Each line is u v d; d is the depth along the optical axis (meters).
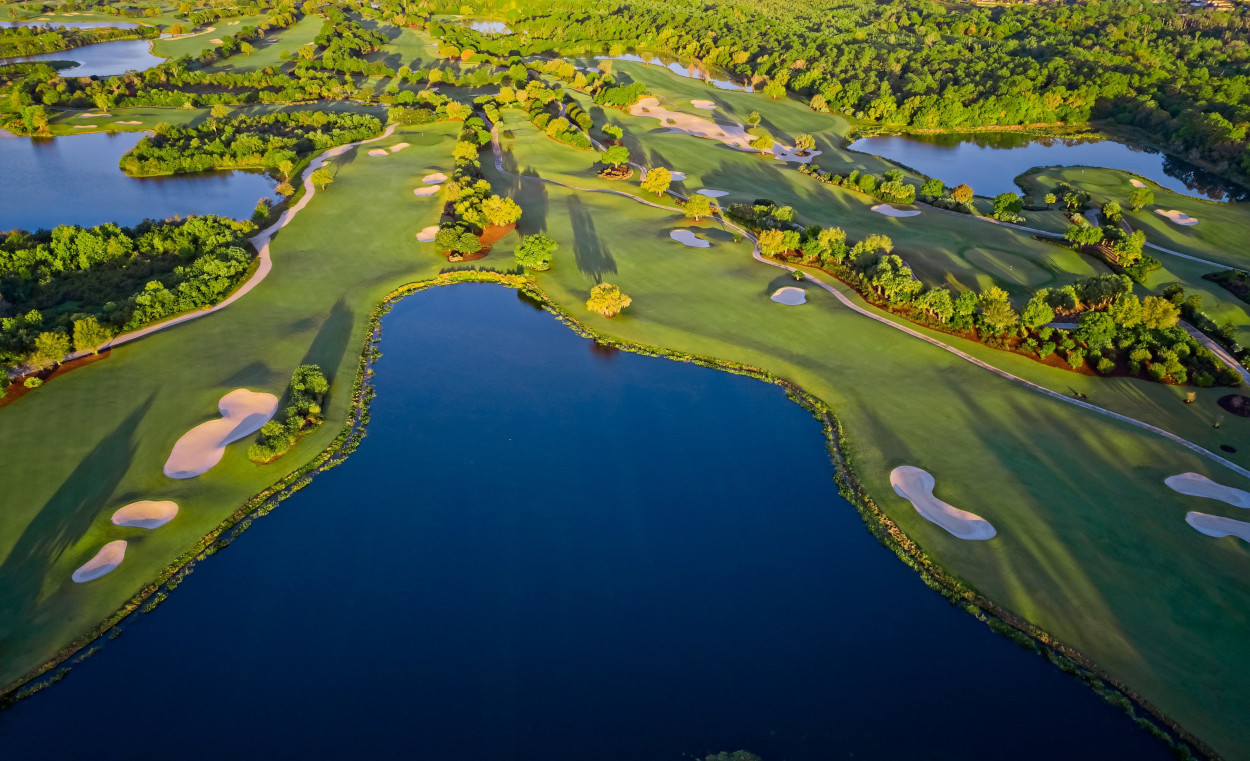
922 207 118.06
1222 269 98.56
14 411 65.06
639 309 85.69
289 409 64.69
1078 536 54.91
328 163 129.25
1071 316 84.25
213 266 86.00
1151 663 45.66
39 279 86.12
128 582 50.44
